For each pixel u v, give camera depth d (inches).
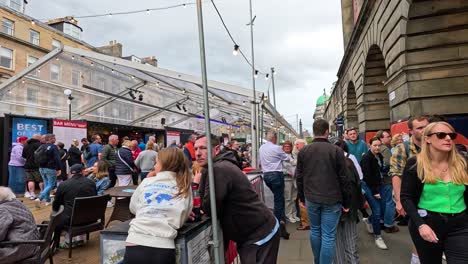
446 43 271.9
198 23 88.4
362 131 538.3
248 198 90.3
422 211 94.5
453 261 88.8
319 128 140.0
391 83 323.3
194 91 524.1
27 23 999.6
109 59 439.2
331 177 130.1
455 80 268.1
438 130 92.6
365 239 201.3
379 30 374.3
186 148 314.8
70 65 515.5
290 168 260.8
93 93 575.5
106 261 91.4
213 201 83.2
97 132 622.5
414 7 276.4
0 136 404.5
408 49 285.0
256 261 88.4
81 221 184.9
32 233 128.6
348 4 748.6
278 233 96.0
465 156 99.0
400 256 170.4
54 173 327.9
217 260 82.2
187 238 85.4
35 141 363.3
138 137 723.4
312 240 135.9
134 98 617.3
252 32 367.9
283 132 900.6
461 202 92.4
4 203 125.5
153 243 79.7
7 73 921.5
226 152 97.3
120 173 301.1
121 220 214.2
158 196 85.1
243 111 587.5
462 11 267.7
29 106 484.1
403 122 284.7
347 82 721.0
